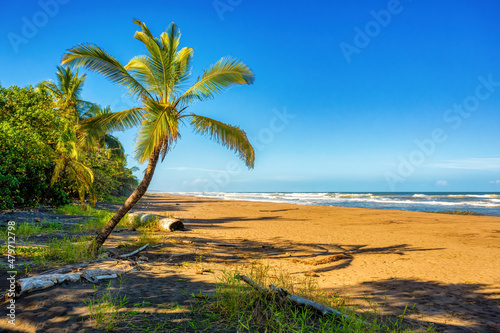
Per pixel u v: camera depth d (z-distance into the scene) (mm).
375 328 3047
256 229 13766
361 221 17734
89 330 2697
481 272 6266
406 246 9609
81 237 7551
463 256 7938
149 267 5551
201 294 3844
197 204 34656
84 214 14344
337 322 3193
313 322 3170
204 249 8289
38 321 2857
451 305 4199
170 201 41500
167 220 11820
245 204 35844
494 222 16938
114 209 21125
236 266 6367
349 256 8055
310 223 16656
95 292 3721
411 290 4945
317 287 5020
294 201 49375
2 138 13719
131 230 10789
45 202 16547
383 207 33625
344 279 5707
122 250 7238
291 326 2926
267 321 3027
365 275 6043
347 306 3951
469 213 24125
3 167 12672
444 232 12922
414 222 17125
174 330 2795
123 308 3256
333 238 11406
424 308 4043
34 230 8531
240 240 10438
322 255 8227
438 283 5422
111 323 2793
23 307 3145
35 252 5797
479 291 4914
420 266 6855
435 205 36875
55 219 11680
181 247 8289
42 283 3648
